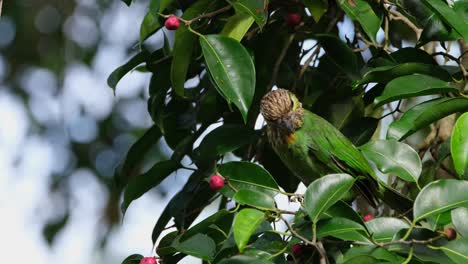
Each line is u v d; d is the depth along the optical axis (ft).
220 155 33.22
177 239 27.17
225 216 29.60
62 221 58.49
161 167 32.63
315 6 32.53
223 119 35.06
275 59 35.42
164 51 33.50
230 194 28.66
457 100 28.45
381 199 32.76
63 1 60.90
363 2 31.12
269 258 25.71
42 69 60.70
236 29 31.17
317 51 35.70
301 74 35.58
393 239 25.18
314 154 34.47
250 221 24.32
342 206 26.21
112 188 58.03
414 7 31.86
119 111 59.06
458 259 24.23
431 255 25.02
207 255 26.16
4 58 60.85
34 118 60.03
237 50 29.58
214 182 28.35
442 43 31.76
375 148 27.99
